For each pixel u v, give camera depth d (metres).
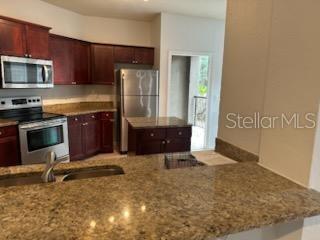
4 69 3.07
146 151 3.10
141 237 0.68
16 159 3.11
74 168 1.41
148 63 5.05
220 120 1.71
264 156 1.29
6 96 3.63
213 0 3.78
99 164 1.48
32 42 3.43
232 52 1.57
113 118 4.75
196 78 6.66
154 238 0.68
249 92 1.43
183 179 1.10
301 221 1.02
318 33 0.96
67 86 4.66
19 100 3.74
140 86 4.61
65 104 4.65
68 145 3.95
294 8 1.06
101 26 4.97
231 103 1.59
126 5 4.14
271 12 1.24
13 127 3.05
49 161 1.25
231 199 0.92
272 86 1.21
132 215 0.79
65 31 4.44
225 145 1.65
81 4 4.12
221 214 0.81
